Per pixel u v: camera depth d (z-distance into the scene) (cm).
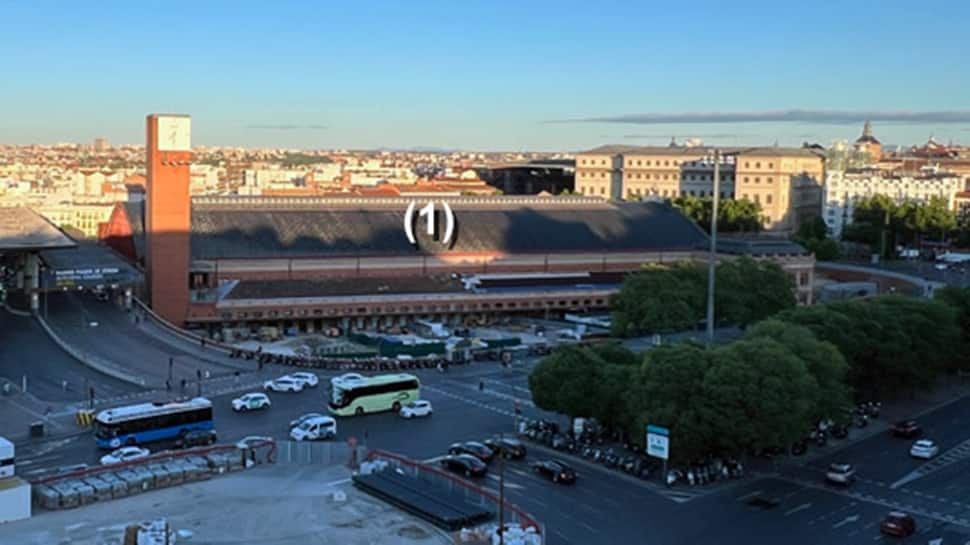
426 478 12094
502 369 19700
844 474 12950
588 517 11431
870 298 19075
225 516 10831
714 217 17188
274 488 11869
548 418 15812
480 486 12281
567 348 14775
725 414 12569
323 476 12388
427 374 19062
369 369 19312
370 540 10181
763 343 13475
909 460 14312
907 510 12075
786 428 12675
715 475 13025
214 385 17500
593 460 13675
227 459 12556
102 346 19500
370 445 14138
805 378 13075
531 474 12988
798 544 10762
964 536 11175
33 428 14238
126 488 11500
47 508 10994
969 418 17112
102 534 10194
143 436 13838
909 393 18912
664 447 12550
